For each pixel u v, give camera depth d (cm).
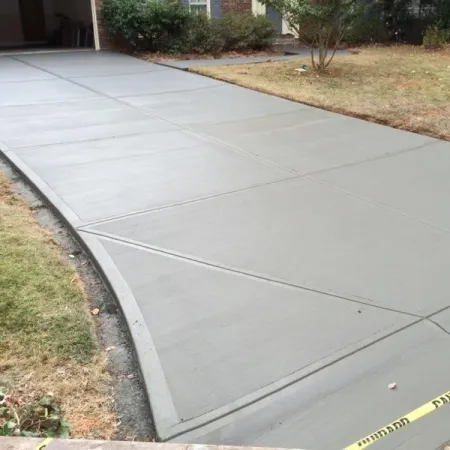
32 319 300
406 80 971
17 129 641
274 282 346
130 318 307
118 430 239
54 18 1658
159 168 532
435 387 262
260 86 890
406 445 229
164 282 342
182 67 1052
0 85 877
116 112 729
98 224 412
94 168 525
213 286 339
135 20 1177
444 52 1317
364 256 380
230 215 436
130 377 271
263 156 577
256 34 1284
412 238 408
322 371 271
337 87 902
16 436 198
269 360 278
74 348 283
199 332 297
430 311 320
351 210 453
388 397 256
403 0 1479
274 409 249
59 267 357
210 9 1365
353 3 1000
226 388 260
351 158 579
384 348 288
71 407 247
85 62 1114
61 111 727
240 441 232
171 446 189
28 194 479
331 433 236
